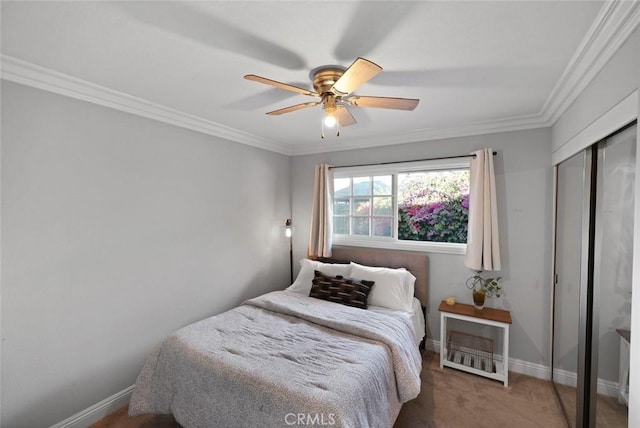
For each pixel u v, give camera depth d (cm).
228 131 308
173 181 263
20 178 177
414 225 421
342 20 129
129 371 233
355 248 359
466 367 274
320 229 365
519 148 271
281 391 151
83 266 206
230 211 320
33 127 181
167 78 189
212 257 301
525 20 127
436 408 226
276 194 386
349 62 164
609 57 142
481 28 134
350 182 374
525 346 273
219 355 183
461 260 299
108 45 151
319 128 305
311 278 327
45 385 190
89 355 210
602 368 168
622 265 146
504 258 278
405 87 200
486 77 184
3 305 173
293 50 154
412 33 138
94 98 207
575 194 203
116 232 223
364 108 241
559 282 241
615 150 150
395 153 334
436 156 310
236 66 172
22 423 181
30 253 182
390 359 196
